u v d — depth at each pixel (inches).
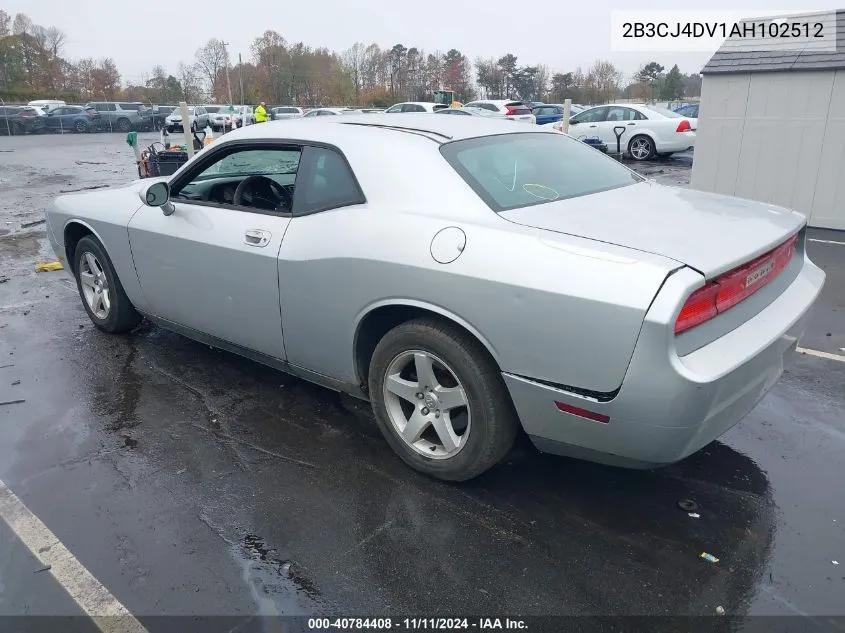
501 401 107.7
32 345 185.5
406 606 91.8
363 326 121.2
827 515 109.6
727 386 92.7
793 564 98.4
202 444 133.4
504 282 98.7
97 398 153.3
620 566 98.5
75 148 1027.3
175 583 96.6
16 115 1406.3
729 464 124.6
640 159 692.1
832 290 226.7
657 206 118.0
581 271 93.4
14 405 150.2
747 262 98.0
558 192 120.6
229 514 111.5
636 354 88.8
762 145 342.0
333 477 121.8
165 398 152.9
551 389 98.1
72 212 183.6
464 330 108.0
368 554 101.7
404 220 112.5
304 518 110.3
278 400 151.8
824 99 319.0
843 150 319.0
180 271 151.6
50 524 109.5
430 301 107.1
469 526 107.7
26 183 591.5
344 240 118.1
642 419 91.7
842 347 178.1
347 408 148.0
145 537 106.2
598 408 94.3
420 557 100.9
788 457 126.8
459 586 95.1
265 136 139.8
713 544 102.9
